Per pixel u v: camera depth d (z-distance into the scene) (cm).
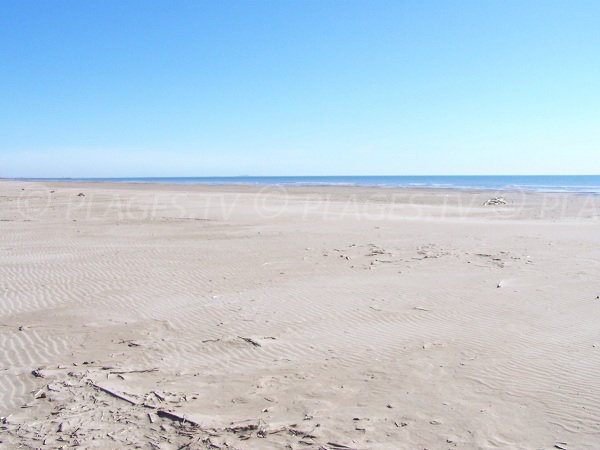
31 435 475
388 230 2016
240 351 711
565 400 539
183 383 599
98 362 670
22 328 816
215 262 1362
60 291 1055
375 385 588
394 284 1100
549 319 834
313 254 1479
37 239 1752
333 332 790
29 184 6919
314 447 448
